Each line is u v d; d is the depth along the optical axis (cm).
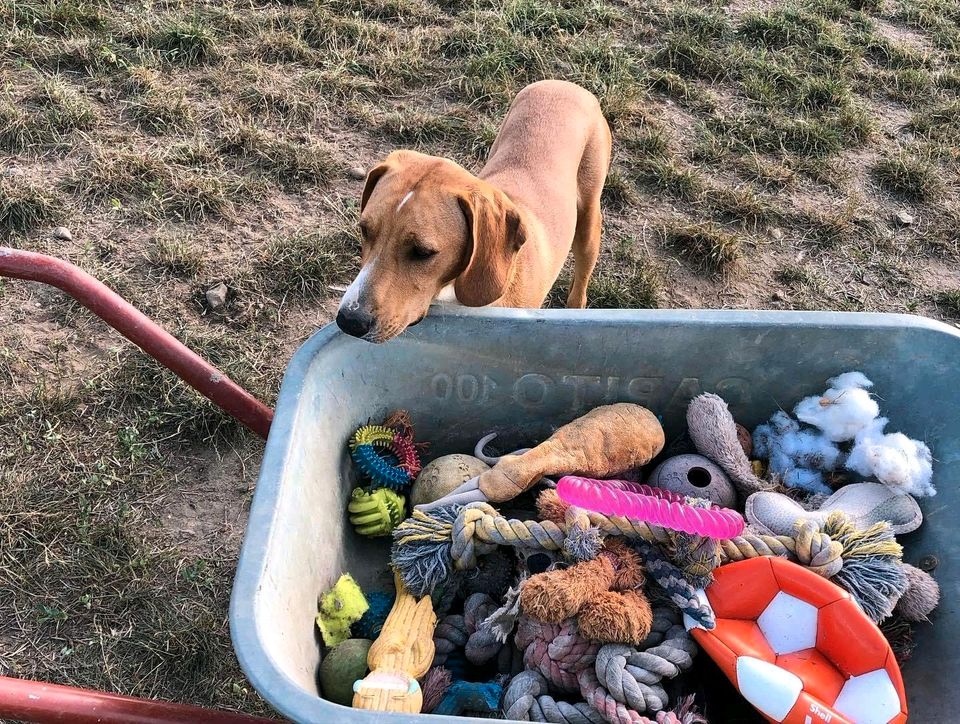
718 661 57
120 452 96
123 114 141
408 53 163
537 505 66
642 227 138
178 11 164
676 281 130
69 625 83
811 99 169
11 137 131
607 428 68
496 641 61
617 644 57
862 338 66
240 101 147
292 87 152
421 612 62
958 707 57
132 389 101
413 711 54
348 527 69
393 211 71
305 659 54
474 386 71
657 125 157
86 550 88
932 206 150
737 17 192
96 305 62
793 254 138
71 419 99
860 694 56
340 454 67
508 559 66
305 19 166
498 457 74
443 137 147
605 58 171
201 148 135
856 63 182
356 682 54
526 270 89
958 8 205
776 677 55
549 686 58
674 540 60
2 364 103
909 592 61
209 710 49
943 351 65
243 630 45
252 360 108
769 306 129
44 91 139
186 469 97
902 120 170
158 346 64
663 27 185
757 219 142
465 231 73
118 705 47
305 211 130
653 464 75
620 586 59
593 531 60
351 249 124
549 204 99
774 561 59
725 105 166
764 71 173
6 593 84
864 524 65
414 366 69
